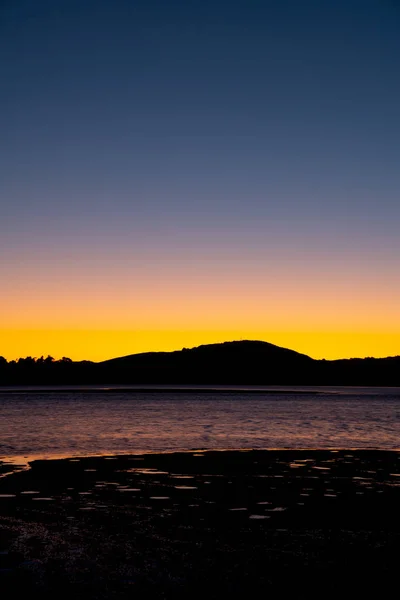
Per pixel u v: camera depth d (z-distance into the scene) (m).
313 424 49.50
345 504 16.72
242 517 15.17
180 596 10.02
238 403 96.38
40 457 27.05
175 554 12.13
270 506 16.47
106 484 19.69
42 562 11.56
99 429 43.59
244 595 10.09
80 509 15.98
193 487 19.23
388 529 14.13
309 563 11.68
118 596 9.98
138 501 17.05
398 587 10.51
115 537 13.29
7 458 26.62
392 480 20.72
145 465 24.28
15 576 10.81
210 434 39.59
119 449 30.53
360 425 48.66
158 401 104.75
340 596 10.09
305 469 23.19
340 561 11.82
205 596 10.03
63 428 44.41
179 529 13.98
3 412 67.75
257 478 21.00
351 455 27.91
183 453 28.64
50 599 9.81
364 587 10.48
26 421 52.28
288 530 13.98
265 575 11.02
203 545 12.74
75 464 24.53
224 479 20.75
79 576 10.84
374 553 12.33
